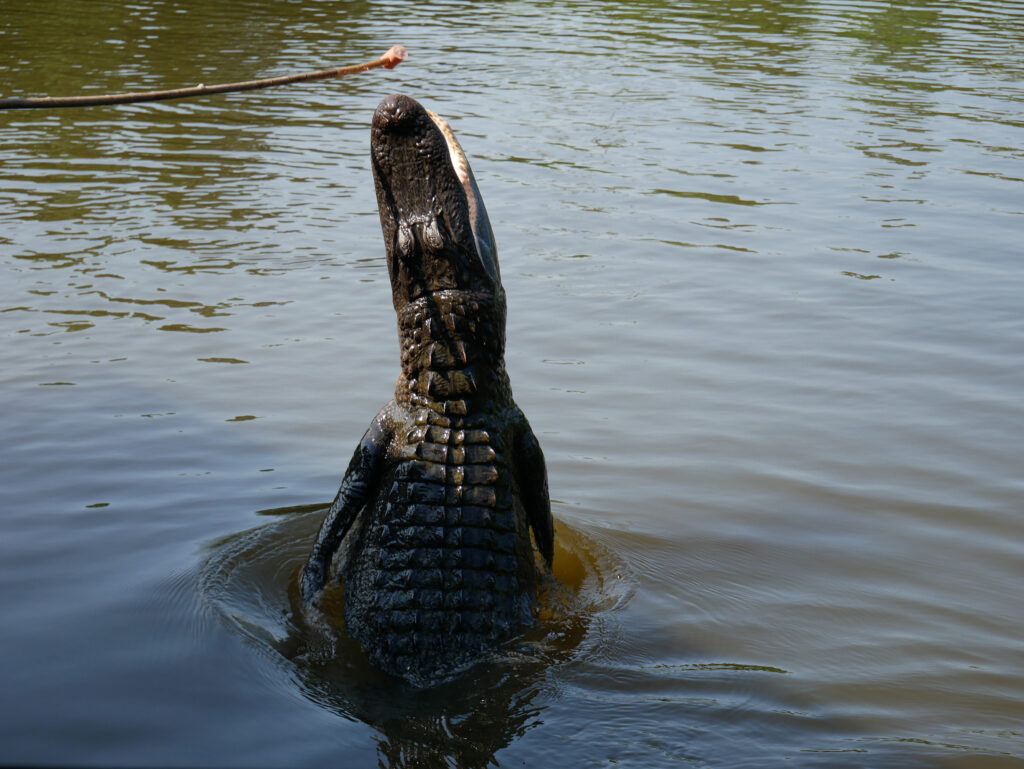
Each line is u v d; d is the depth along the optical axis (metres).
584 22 23.30
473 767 3.93
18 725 4.06
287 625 4.93
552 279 9.79
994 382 7.79
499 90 16.84
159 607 4.92
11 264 9.63
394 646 4.64
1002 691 4.49
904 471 6.50
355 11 23.20
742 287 9.73
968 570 5.49
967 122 16.03
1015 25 24.11
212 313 8.77
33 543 5.44
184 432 6.76
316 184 12.34
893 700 4.40
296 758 3.95
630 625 4.94
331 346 8.21
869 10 25.62
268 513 5.86
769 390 7.64
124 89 15.52
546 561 5.43
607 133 14.73
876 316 9.09
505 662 4.62
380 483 5.25
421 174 5.09
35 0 22.69
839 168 13.60
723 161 13.70
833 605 5.15
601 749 4.05
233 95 16.14
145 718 4.14
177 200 11.61
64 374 7.54
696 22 23.70
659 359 8.16
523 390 7.59
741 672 4.59
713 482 6.35
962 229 11.48
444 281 5.06
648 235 11.03
